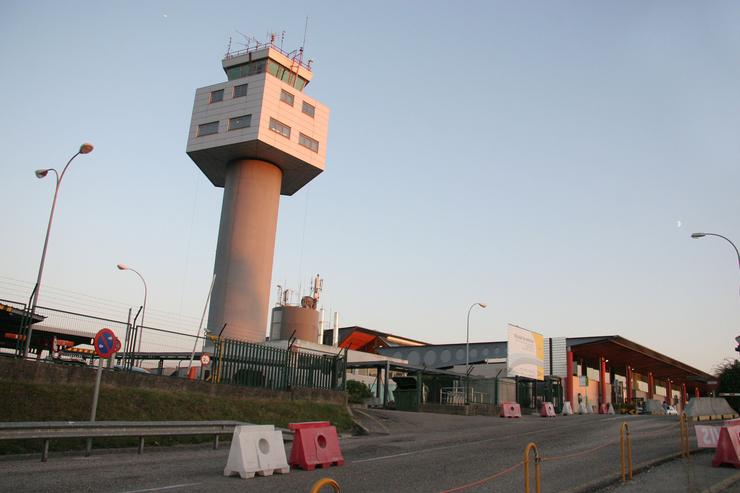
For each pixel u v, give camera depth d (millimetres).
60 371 18516
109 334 16562
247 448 12070
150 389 21141
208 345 32688
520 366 55281
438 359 73438
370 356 61188
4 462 12805
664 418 37719
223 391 24094
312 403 27703
